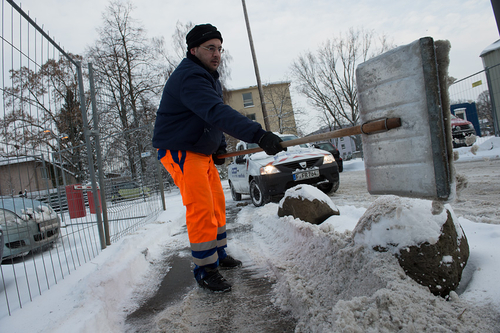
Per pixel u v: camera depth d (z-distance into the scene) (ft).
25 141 7.98
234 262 8.68
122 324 6.10
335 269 5.82
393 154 4.25
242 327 5.38
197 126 7.16
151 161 21.44
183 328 5.50
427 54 3.77
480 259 5.10
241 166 22.06
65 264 9.61
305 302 5.37
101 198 11.57
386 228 5.28
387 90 4.24
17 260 11.73
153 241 12.59
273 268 7.78
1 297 7.07
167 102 7.24
